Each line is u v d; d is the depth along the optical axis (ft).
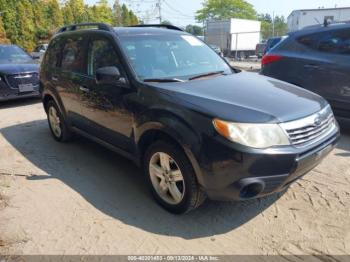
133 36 13.43
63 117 16.80
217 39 117.60
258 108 9.70
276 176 9.18
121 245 9.60
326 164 14.40
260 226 10.28
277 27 215.10
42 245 9.65
